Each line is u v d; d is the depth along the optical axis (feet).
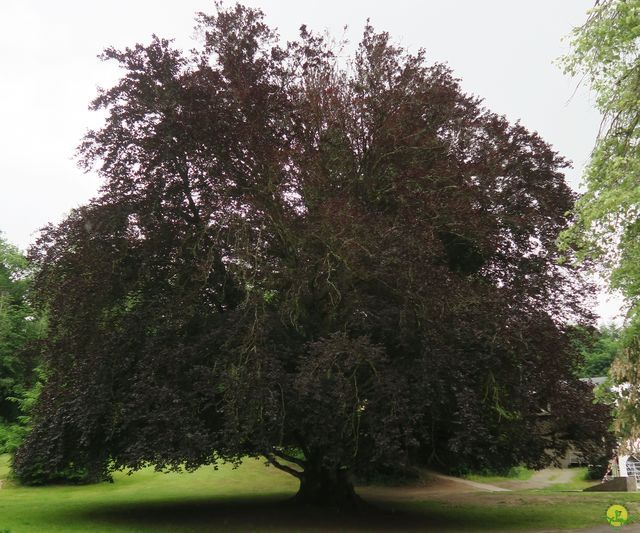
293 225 46.85
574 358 50.14
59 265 51.31
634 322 23.90
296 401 43.37
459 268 55.36
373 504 62.23
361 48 56.90
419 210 45.29
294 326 48.34
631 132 22.90
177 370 45.57
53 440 48.73
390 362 46.42
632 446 26.73
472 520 50.72
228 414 41.65
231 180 50.19
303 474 57.06
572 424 47.09
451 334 43.04
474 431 40.86
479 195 48.32
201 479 85.92
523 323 43.96
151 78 49.47
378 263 43.01
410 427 42.78
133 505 60.70
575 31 23.71
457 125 55.06
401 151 50.21
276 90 50.37
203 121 47.29
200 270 46.29
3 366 128.47
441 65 57.77
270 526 46.55
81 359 50.03
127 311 51.60
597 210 21.44
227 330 45.55
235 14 53.98
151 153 49.75
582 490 83.61
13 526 44.73
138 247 50.57
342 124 51.08
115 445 49.60
